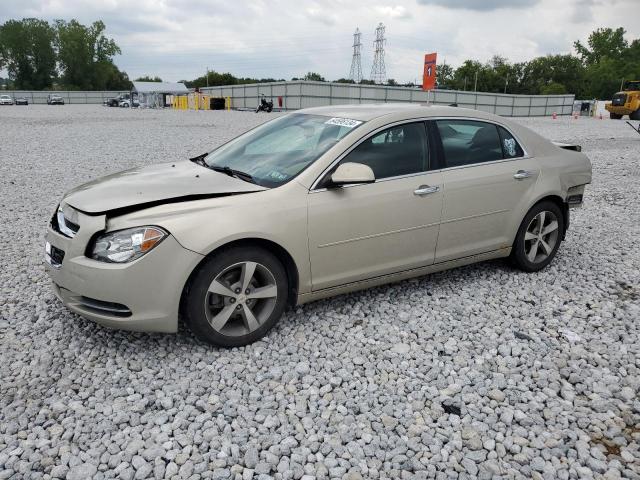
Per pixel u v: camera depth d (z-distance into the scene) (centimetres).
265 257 353
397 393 318
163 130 2125
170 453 263
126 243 320
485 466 261
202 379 325
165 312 329
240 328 362
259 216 345
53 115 3522
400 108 432
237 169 404
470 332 392
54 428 279
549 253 512
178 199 340
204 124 2569
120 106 6825
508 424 293
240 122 2772
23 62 11625
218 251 338
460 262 456
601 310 433
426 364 348
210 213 335
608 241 621
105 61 12188
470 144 450
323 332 385
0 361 344
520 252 491
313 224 365
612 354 365
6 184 910
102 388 315
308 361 349
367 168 357
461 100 5466
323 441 277
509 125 480
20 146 1468
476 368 346
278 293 366
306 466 256
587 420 295
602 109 5453
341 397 311
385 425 289
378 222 394
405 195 403
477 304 438
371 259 401
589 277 502
